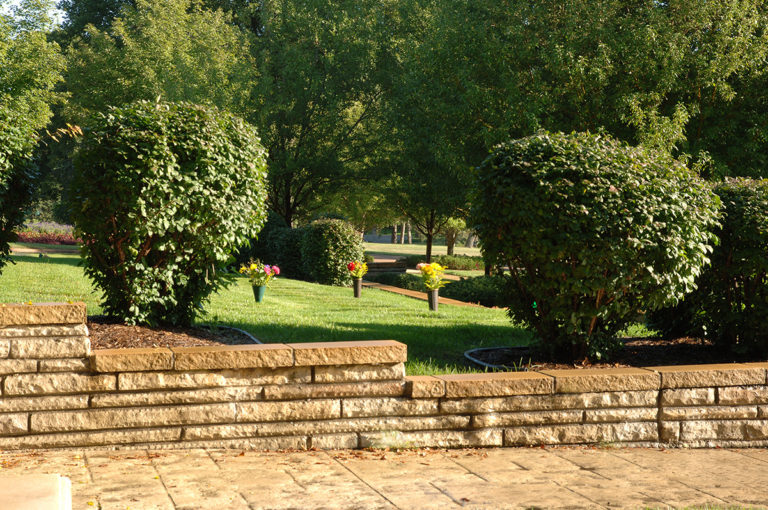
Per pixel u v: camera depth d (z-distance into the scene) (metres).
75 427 4.95
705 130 17.17
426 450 5.51
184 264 7.21
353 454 5.27
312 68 32.03
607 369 6.24
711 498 4.43
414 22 28.77
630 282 6.61
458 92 20.48
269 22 33.16
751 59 16.05
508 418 5.74
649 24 16.42
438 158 20.89
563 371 6.13
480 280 21.41
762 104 17.03
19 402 4.86
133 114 6.51
